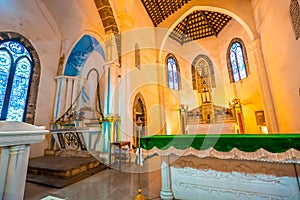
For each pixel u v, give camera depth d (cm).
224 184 207
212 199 211
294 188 171
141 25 816
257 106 729
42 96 543
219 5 801
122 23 595
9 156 112
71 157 443
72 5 551
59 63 617
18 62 495
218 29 1033
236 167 203
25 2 521
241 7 752
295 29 434
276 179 181
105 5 526
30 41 530
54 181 292
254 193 189
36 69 537
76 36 620
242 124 767
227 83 949
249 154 178
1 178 106
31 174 333
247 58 802
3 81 457
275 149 167
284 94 526
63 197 233
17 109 480
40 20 566
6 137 103
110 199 227
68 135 473
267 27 605
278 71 548
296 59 444
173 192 236
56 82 597
